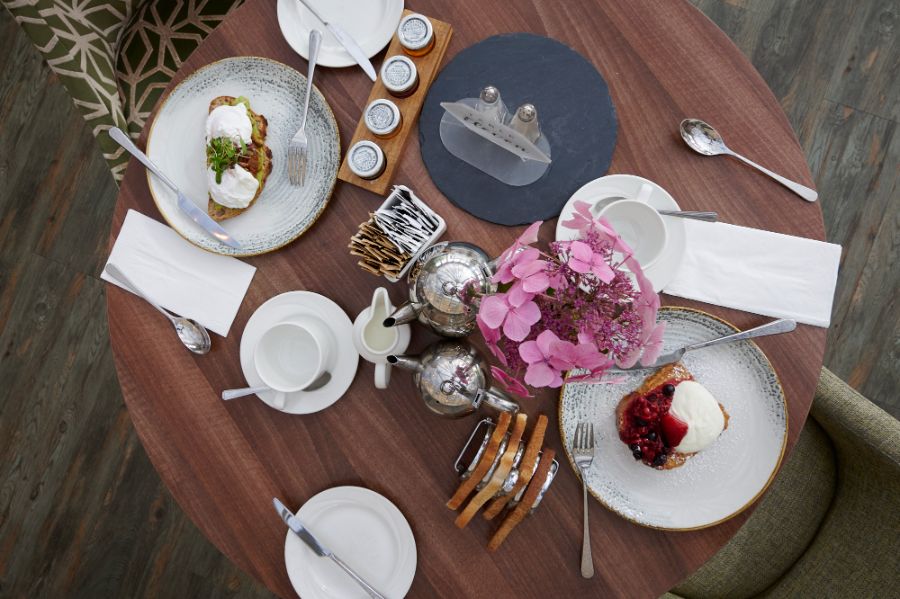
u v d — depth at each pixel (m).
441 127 1.12
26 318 2.03
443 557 1.10
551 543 1.09
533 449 0.96
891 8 1.84
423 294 0.92
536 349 0.77
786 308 1.06
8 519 2.01
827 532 1.28
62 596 1.98
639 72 1.11
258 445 1.14
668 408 1.04
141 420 1.15
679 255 1.06
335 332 1.10
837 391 1.17
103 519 1.99
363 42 1.13
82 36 1.32
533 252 0.77
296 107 1.14
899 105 1.83
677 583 1.08
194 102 1.16
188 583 1.95
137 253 1.16
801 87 1.86
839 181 1.84
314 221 1.11
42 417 2.01
